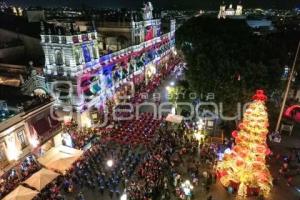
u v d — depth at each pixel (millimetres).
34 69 45156
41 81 44938
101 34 64438
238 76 34781
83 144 39219
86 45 45531
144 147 39000
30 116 33344
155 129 43531
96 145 39500
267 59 38812
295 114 43750
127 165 34906
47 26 55156
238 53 40219
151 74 74500
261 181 28734
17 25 58344
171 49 92875
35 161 33969
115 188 31344
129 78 60875
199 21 72188
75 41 42656
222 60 37844
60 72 44406
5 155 30312
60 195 29688
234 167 29781
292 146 38625
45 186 30281
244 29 64062
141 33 66312
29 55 55375
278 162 35219
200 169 34125
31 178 29125
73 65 42906
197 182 31734
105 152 38031
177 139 40062
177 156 36531
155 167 33406
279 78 37125
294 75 47000
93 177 33125
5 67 48750
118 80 56250
